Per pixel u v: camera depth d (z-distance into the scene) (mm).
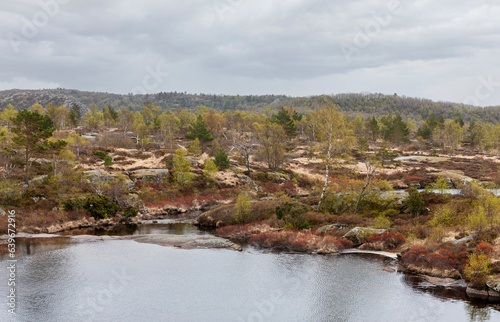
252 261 31344
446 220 35562
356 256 32406
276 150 94250
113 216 53281
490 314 19938
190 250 35375
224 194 72875
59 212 48844
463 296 22609
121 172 72688
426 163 103125
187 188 73188
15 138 53531
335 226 38906
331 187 53188
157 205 61781
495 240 27828
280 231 39969
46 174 62125
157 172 74625
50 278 26547
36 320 19656
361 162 100688
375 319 19734
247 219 46125
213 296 23297
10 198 48656
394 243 34281
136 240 39844
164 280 26375
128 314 20594
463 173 85812
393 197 44938
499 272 22984
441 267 26047
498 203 33469
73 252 34219
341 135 47125
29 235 41781
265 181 84625
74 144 93375
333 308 21328
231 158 103938
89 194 57062
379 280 25875
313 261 31094
